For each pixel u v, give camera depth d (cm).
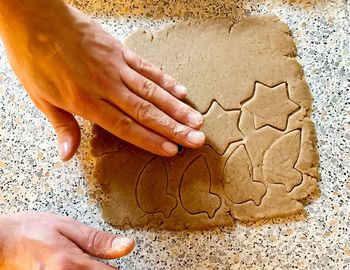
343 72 52
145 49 54
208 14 55
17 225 48
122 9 57
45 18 47
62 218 48
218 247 49
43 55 48
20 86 55
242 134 50
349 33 54
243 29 53
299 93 51
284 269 47
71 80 48
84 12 57
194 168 50
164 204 49
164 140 49
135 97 49
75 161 52
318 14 54
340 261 47
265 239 48
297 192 49
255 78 51
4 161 53
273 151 49
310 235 48
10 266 47
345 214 48
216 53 53
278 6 55
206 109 51
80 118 53
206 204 49
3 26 47
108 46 50
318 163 50
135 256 49
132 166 50
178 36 54
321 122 51
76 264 45
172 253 49
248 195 49
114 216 50
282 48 52
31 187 52
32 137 54
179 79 52
